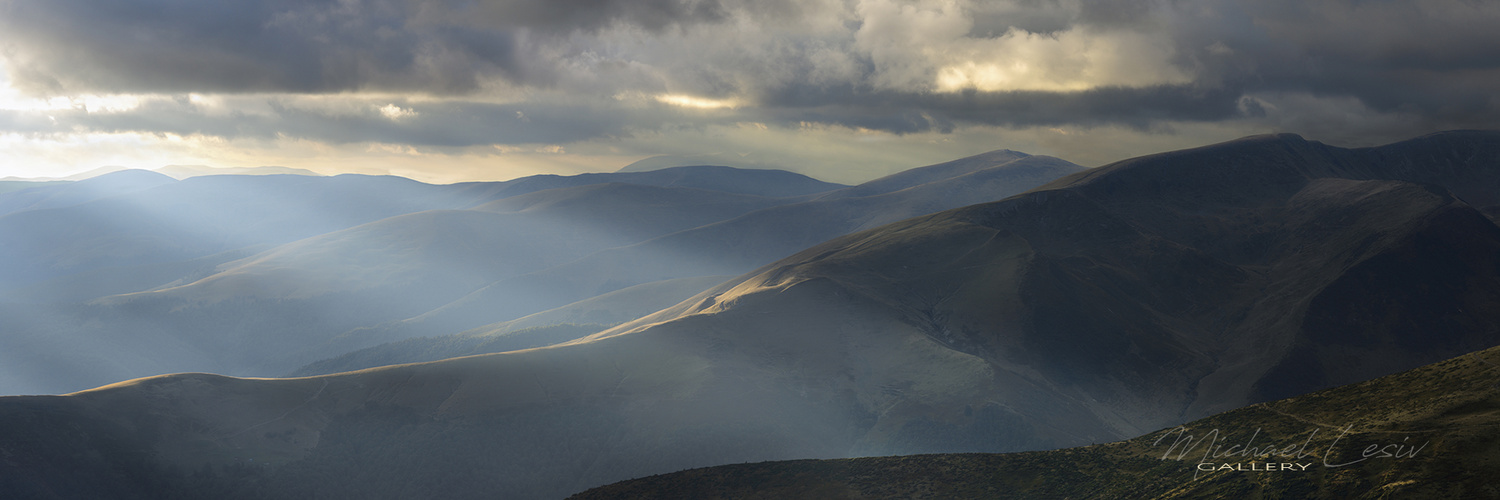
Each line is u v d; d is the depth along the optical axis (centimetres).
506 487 18550
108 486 17038
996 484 9312
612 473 18650
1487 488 6266
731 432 19238
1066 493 8719
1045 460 9450
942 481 9562
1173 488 8012
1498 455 6494
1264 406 8875
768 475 10562
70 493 16538
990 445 19525
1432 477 6556
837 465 10462
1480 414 7006
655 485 11012
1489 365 7606
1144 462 8712
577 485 18688
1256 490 7419
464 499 18200
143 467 17588
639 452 18975
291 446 19338
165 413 19125
